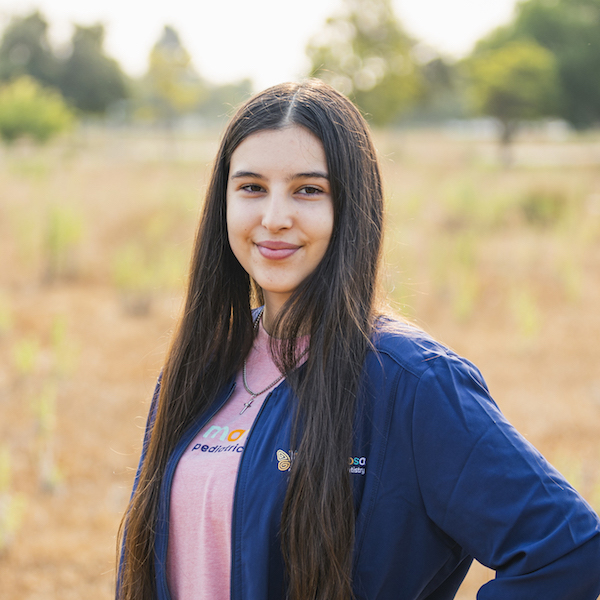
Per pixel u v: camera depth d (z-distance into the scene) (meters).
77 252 10.44
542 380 6.21
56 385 6.07
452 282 8.77
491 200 13.06
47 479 4.50
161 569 1.47
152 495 1.49
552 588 1.08
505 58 30.98
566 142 43.31
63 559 3.78
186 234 11.52
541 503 1.11
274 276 1.39
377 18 25.44
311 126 1.34
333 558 1.22
